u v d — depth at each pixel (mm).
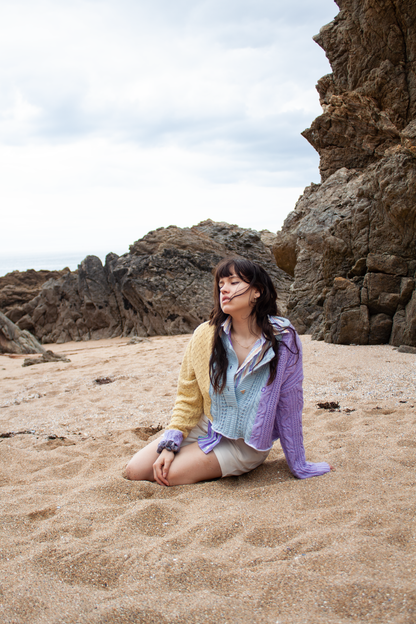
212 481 2738
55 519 2268
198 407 2793
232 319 2670
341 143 12703
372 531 1930
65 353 14617
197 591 1640
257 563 1792
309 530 2018
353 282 8844
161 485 2664
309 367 6785
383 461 2766
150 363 8984
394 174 8242
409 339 7805
